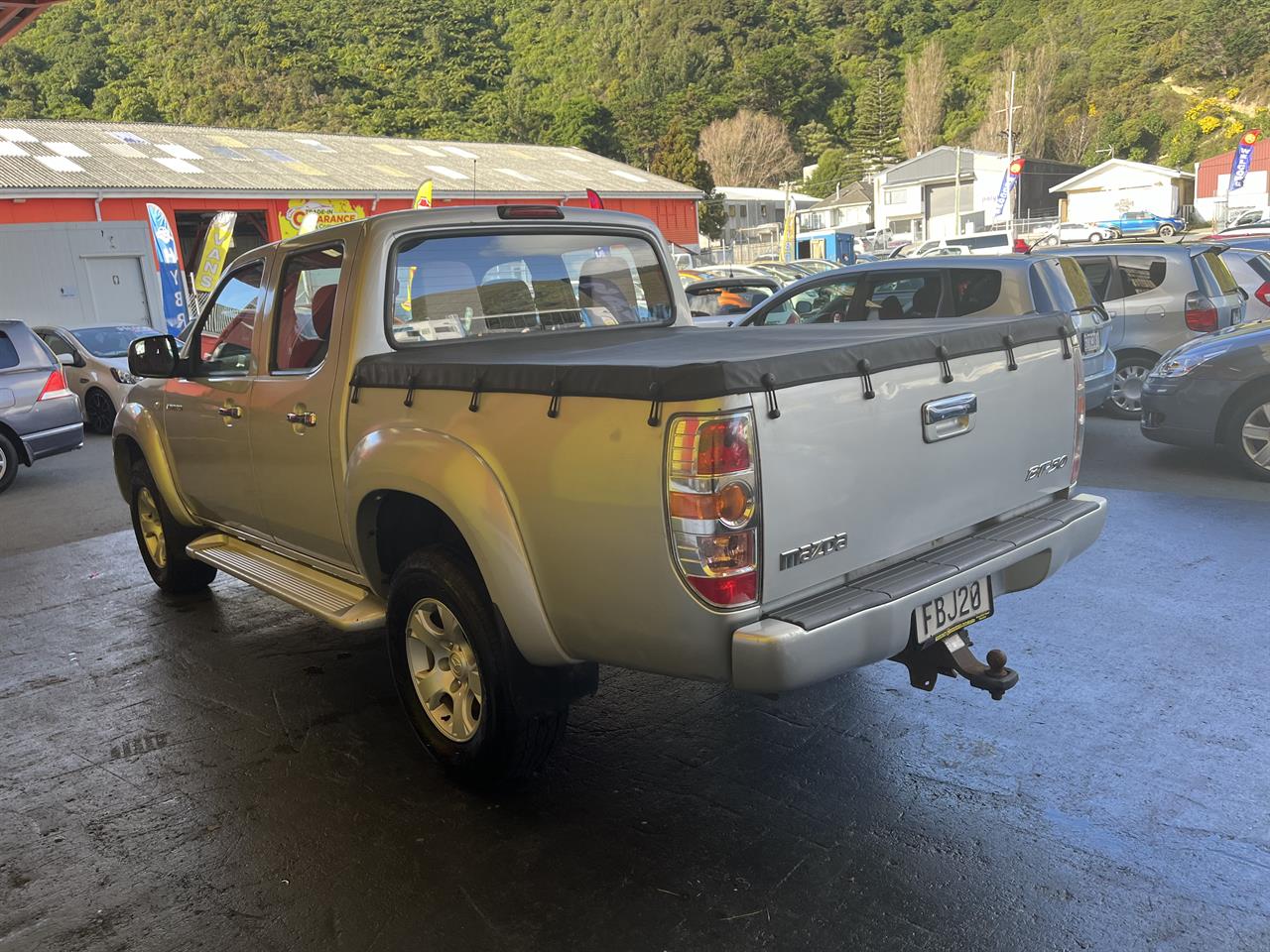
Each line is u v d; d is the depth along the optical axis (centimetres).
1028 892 264
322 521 376
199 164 2997
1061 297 734
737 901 265
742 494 238
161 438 498
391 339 349
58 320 2086
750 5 11931
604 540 258
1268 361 680
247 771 354
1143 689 381
